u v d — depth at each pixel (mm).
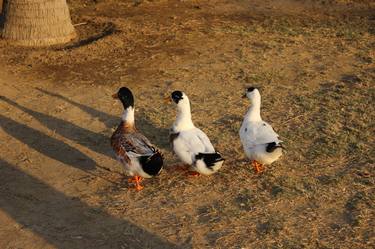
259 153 4203
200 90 5410
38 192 4180
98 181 4285
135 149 4090
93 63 5895
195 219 3936
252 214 3967
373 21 7117
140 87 5453
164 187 4215
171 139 4312
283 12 7594
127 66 5840
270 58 6016
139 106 5148
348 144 4617
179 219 3938
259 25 6957
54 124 4895
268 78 5598
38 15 6246
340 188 4180
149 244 3766
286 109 5098
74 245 3760
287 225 3883
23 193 4168
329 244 3754
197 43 6383
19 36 6270
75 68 5785
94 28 6797
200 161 4145
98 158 4520
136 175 4164
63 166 4430
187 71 5746
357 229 3855
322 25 6977
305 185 4215
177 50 6199
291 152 4543
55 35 6359
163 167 4410
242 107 5145
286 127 4848
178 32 6684
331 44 6363
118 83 5520
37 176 4328
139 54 6094
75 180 4293
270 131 4262
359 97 5250
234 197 4113
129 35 6520
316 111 5062
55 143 4672
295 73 5711
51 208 4039
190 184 4234
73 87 5438
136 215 3977
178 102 4258
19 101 5188
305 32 6695
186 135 4230
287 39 6492
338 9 7734
